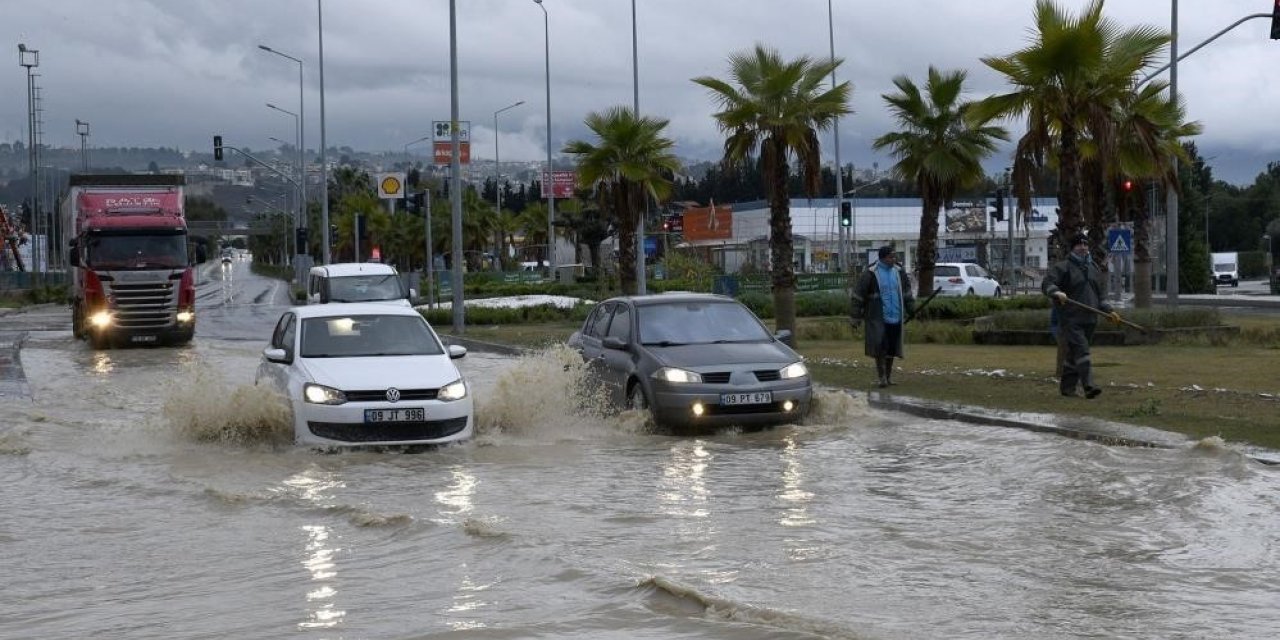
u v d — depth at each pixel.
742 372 13.51
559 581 6.93
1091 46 20.12
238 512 9.36
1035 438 12.39
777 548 7.75
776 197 25.72
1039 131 21.14
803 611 6.25
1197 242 64.88
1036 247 88.31
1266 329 25.52
